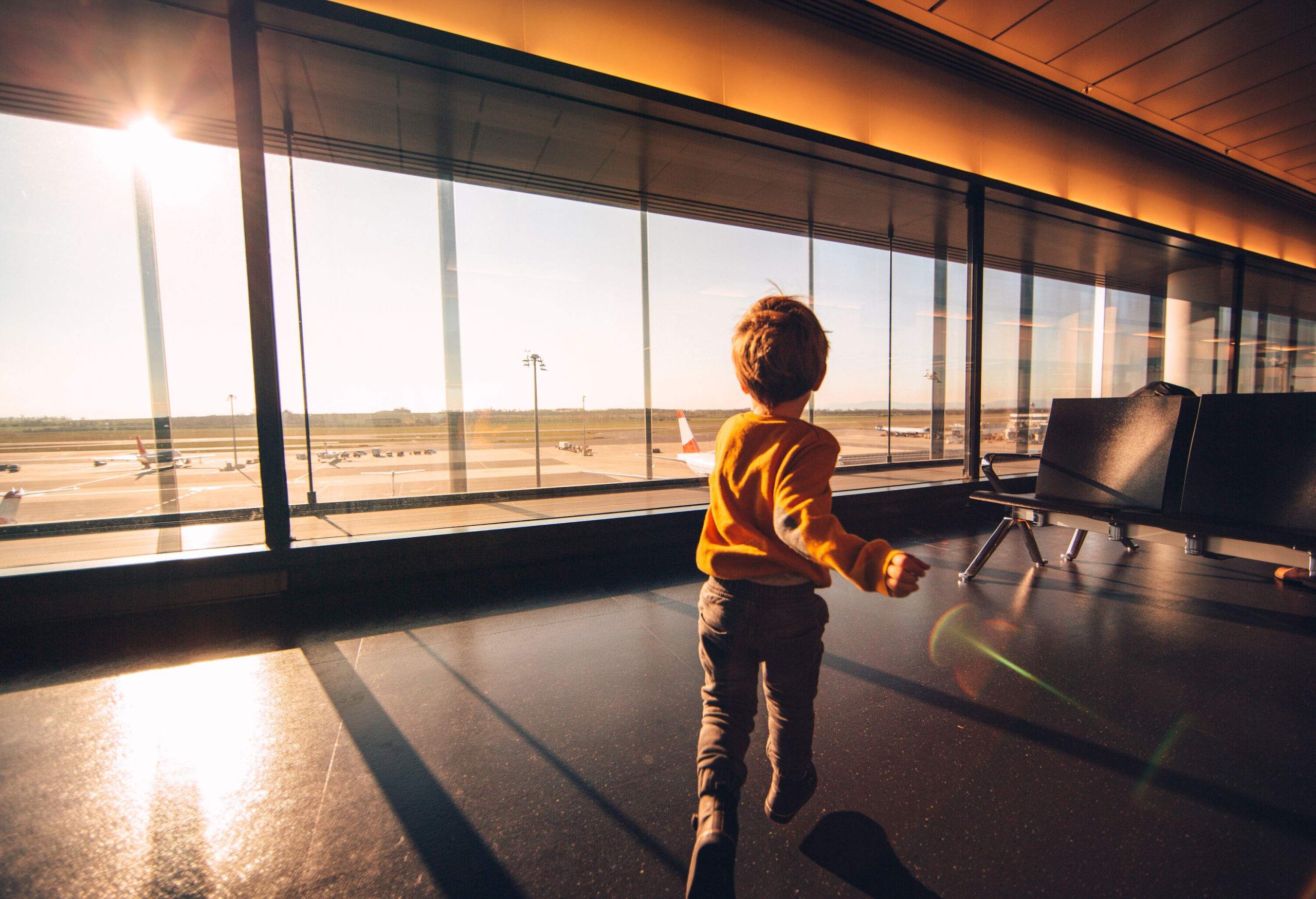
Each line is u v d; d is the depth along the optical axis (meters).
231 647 2.30
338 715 1.77
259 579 2.73
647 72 3.60
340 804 1.34
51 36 2.86
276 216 4.08
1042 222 5.56
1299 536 2.05
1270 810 1.28
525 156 4.25
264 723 1.72
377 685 1.98
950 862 1.13
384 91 3.26
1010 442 8.01
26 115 3.79
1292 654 2.17
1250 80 4.79
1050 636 2.38
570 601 2.88
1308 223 7.73
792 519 0.81
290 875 1.11
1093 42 4.30
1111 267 7.67
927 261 6.93
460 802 1.35
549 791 1.39
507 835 1.23
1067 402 3.27
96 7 2.59
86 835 1.23
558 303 5.21
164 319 4.25
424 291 4.72
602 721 1.74
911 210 5.40
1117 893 1.04
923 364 7.13
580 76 3.12
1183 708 1.77
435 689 1.95
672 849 1.18
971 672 2.05
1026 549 3.98
